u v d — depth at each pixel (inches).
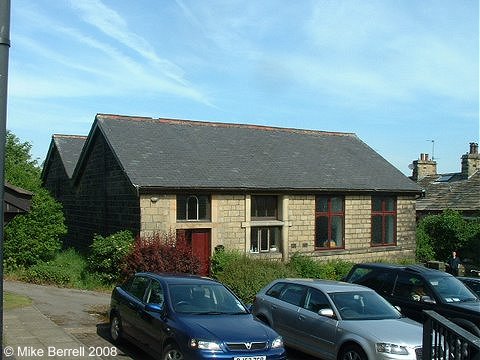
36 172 1155.9
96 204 837.8
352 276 502.0
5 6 157.8
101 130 794.2
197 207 740.7
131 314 371.2
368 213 904.9
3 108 155.6
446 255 1023.6
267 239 805.9
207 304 349.4
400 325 352.2
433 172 1430.9
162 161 748.0
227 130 919.7
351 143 1055.0
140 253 635.5
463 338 208.7
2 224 154.6
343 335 347.3
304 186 815.7
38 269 681.6
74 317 478.9
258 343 309.7
